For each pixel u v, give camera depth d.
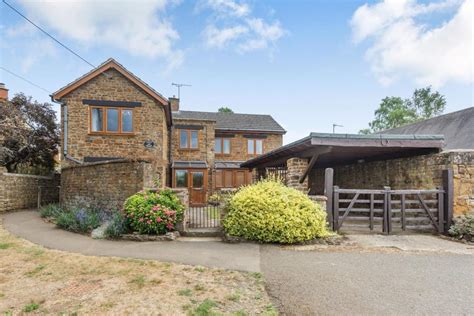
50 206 11.12
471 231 6.44
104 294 3.63
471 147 10.72
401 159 8.85
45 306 3.30
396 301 3.49
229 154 19.42
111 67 13.05
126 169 8.67
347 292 3.75
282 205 6.51
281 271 4.56
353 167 11.76
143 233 6.98
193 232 7.25
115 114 13.12
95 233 7.14
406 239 6.71
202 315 3.09
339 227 7.20
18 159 15.41
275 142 20.19
